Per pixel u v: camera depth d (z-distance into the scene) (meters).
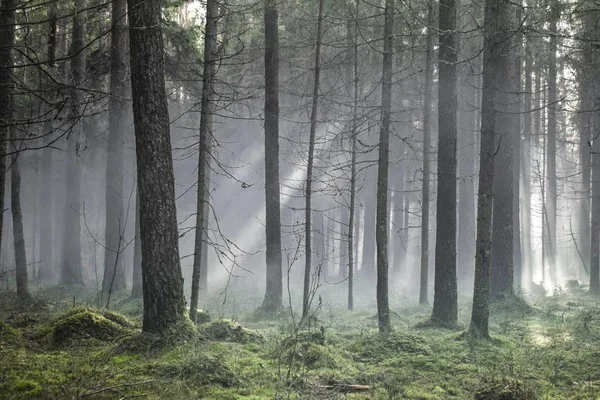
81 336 11.16
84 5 18.55
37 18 16.09
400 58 21.86
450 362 11.14
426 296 20.17
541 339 13.18
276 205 18.56
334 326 15.67
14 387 8.07
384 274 13.53
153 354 10.24
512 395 8.64
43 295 19.20
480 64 24.81
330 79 25.23
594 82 19.94
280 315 17.25
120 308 17.52
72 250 24.50
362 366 10.94
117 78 20.77
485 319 12.59
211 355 10.02
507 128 18.19
